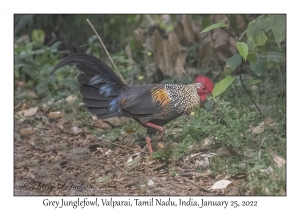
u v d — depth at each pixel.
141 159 10.80
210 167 9.92
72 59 10.83
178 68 15.10
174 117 10.85
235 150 10.34
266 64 13.39
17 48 16.91
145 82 15.06
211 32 15.59
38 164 11.16
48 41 20.16
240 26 15.43
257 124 11.62
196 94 10.81
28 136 12.74
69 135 12.65
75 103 13.97
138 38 17.33
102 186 9.95
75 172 10.65
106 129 12.71
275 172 9.37
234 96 13.30
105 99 10.97
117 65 15.29
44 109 14.33
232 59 11.89
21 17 19.67
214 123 10.66
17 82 16.17
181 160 10.44
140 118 10.81
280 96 13.17
